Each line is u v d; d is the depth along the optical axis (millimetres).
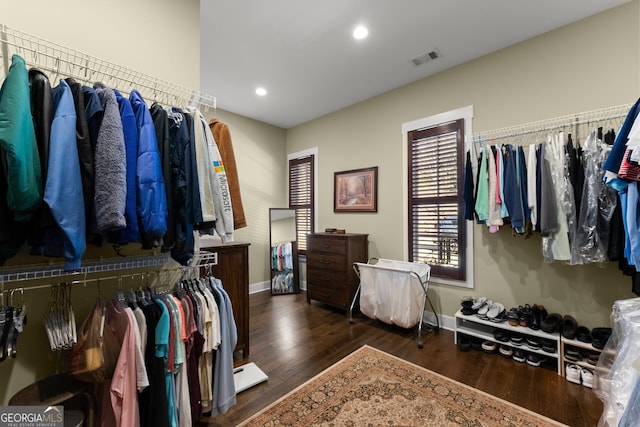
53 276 1214
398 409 1692
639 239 1502
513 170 2271
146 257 1573
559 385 1921
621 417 1124
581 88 2234
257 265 4570
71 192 974
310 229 4566
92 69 1429
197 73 1898
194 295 1462
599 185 1882
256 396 1830
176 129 1369
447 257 2986
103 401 1146
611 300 2119
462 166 2867
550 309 2369
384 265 3320
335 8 2123
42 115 990
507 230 2600
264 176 4684
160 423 1159
